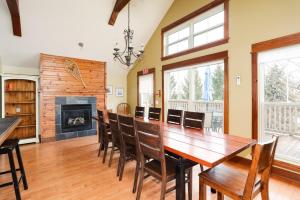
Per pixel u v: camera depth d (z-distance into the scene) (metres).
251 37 2.87
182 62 4.13
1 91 4.04
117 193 2.15
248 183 1.25
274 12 2.59
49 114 4.57
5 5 3.31
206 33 3.74
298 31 2.35
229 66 3.18
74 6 3.78
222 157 1.37
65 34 4.26
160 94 4.86
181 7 4.21
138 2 4.17
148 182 2.41
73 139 4.76
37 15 3.67
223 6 3.32
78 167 2.91
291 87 2.61
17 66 4.62
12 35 3.83
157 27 4.93
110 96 6.13
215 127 3.82
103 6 3.99
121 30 4.64
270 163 1.47
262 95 2.85
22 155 3.48
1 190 2.21
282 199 2.02
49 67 4.56
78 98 5.00
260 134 2.83
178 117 3.00
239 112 3.04
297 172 2.41
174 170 1.79
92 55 5.09
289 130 2.65
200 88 4.04
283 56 2.53
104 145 3.39
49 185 2.34
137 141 1.99
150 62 5.23
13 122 2.11
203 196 1.59
